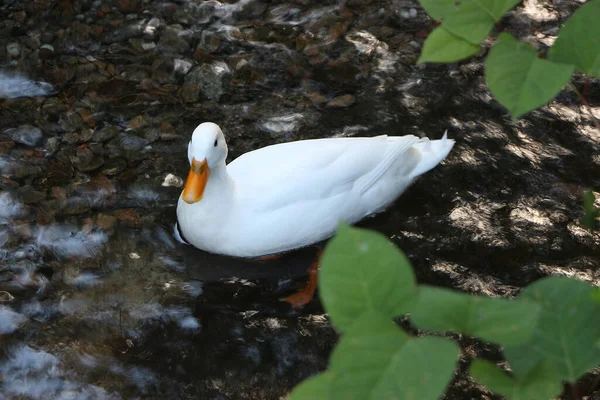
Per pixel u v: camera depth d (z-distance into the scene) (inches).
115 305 207.8
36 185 241.6
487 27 87.3
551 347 85.0
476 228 235.5
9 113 267.4
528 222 236.8
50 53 295.4
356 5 327.6
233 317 207.6
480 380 85.3
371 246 76.1
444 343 71.4
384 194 235.6
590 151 261.3
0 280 211.6
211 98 281.4
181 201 220.8
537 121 272.8
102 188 243.0
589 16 89.2
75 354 193.9
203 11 320.2
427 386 68.8
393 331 73.3
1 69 286.7
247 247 220.7
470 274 220.8
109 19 312.5
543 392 82.7
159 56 298.0
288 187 216.2
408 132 270.5
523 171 254.8
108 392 185.6
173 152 258.8
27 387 185.2
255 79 291.0
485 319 74.0
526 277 219.5
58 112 269.7
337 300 75.8
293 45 307.1
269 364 195.9
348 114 277.1
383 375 70.4
